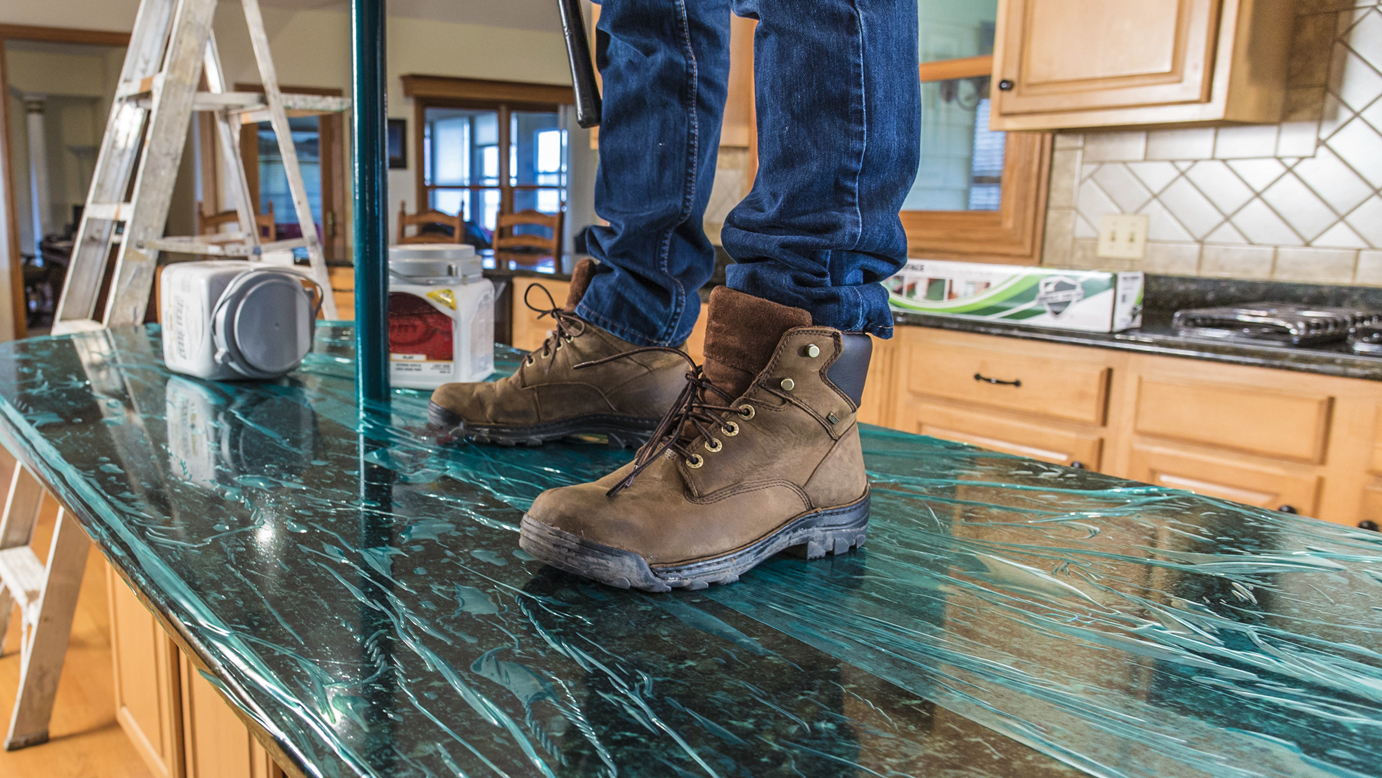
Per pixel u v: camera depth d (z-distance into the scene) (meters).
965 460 1.02
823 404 0.71
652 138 1.01
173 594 0.60
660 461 0.69
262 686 0.48
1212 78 2.12
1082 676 0.52
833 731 0.45
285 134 2.28
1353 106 2.20
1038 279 2.23
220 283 1.30
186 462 0.92
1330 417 1.81
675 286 1.02
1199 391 1.98
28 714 1.87
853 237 0.71
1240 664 0.54
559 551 0.64
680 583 0.64
